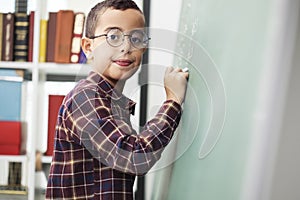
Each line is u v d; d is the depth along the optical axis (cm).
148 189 150
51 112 176
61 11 170
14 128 176
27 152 186
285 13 34
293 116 34
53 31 173
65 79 200
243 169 40
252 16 43
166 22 133
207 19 71
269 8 37
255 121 38
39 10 171
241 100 44
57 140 88
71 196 87
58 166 88
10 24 174
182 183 80
